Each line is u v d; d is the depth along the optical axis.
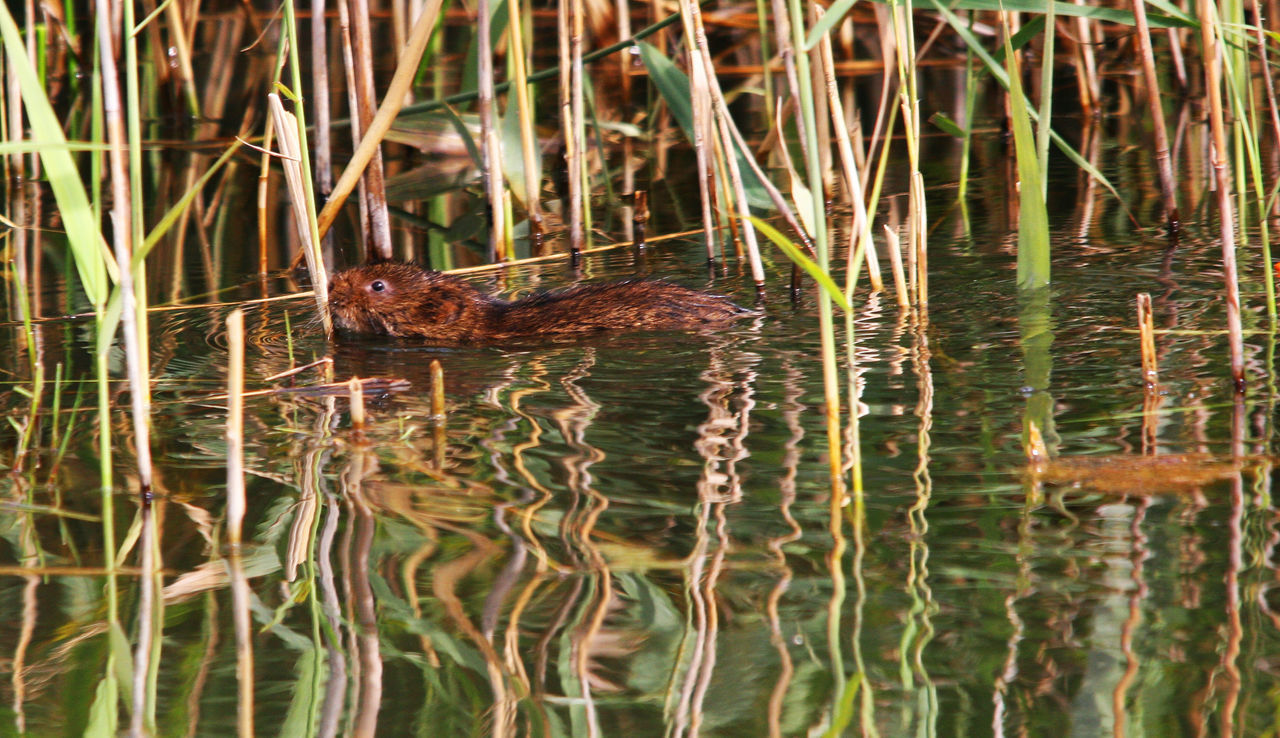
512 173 17.34
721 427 9.14
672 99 15.81
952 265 13.98
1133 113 22.81
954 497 7.75
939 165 19.81
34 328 12.48
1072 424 8.88
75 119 22.42
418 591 6.84
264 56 27.84
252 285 14.52
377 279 12.61
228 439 7.37
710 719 5.69
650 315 12.31
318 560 7.21
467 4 21.41
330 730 5.60
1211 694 5.70
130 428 9.47
